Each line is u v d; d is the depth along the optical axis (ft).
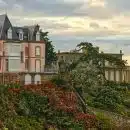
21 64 315.78
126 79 364.38
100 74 253.44
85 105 203.31
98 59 257.34
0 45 301.43
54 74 265.34
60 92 198.90
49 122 178.29
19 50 311.47
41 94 187.42
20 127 167.53
